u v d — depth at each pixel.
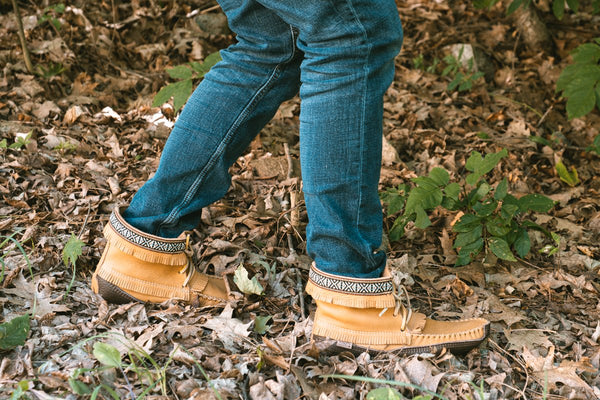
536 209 2.08
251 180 2.46
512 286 2.03
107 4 3.54
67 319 1.62
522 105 3.39
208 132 1.56
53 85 2.91
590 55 2.71
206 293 1.72
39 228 1.96
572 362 1.62
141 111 2.87
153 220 1.59
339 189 1.42
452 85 3.35
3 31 3.19
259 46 1.54
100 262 1.67
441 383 1.50
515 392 1.52
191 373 1.46
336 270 1.50
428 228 2.31
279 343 1.59
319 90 1.38
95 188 2.26
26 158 2.33
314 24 1.33
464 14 4.21
